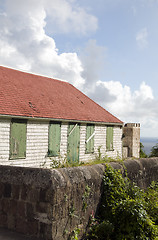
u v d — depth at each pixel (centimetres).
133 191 549
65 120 1372
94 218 483
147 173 708
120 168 594
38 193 398
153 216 541
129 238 440
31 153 1199
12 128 1104
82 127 1543
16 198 421
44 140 1270
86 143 1574
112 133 1848
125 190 535
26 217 406
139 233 451
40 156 1245
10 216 424
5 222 428
